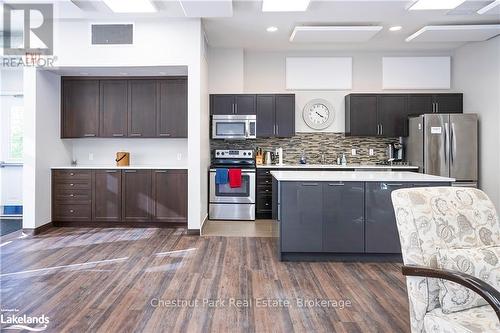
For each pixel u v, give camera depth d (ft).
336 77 19.81
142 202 16.14
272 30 16.17
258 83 19.92
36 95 14.87
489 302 4.16
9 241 13.74
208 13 13.41
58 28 14.58
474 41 17.17
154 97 17.02
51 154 16.17
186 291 8.97
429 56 19.71
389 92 19.85
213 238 14.37
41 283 9.43
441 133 16.84
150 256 11.88
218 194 18.21
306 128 19.90
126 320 7.41
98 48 14.60
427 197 5.64
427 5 13.12
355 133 18.86
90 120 17.06
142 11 13.37
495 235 5.67
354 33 15.66
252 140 19.97
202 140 15.72
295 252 11.52
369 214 11.41
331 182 11.40
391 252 11.40
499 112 15.94
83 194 16.21
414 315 5.27
